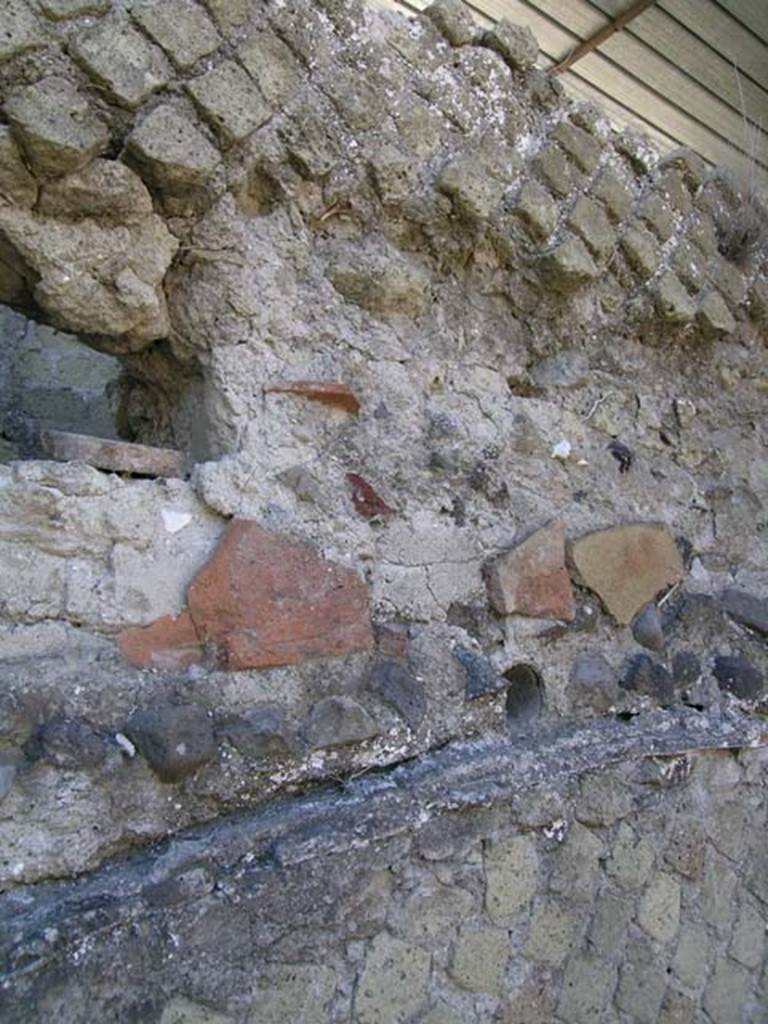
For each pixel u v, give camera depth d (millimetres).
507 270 2203
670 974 2312
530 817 1988
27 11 1497
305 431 1871
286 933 1605
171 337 1846
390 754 1815
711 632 2580
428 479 2035
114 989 1397
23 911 1363
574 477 2334
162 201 1697
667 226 2457
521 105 2191
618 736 2219
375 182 1931
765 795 2604
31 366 2977
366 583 1873
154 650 1590
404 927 1787
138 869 1482
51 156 1493
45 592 1510
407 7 3658
